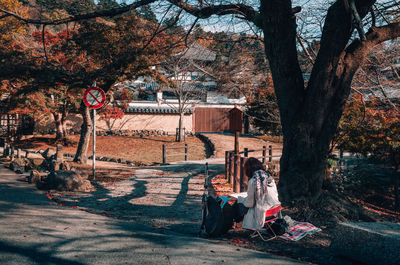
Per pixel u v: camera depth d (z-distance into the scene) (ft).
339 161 51.62
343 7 19.12
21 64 42.06
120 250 13.06
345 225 13.04
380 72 38.29
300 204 19.90
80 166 42.55
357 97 42.04
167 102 103.81
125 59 42.14
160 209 21.53
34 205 20.77
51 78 41.86
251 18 26.05
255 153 64.13
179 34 32.53
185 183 31.63
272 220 14.93
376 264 11.64
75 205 21.85
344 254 12.93
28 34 63.72
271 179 15.12
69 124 91.71
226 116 108.99
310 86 20.43
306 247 14.16
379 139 44.19
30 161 40.83
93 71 45.50
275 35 20.49
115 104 86.99
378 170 53.47
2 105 69.21
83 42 44.06
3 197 22.39
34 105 67.97
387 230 12.07
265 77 67.67
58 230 15.49
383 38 20.57
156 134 98.89
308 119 20.30
